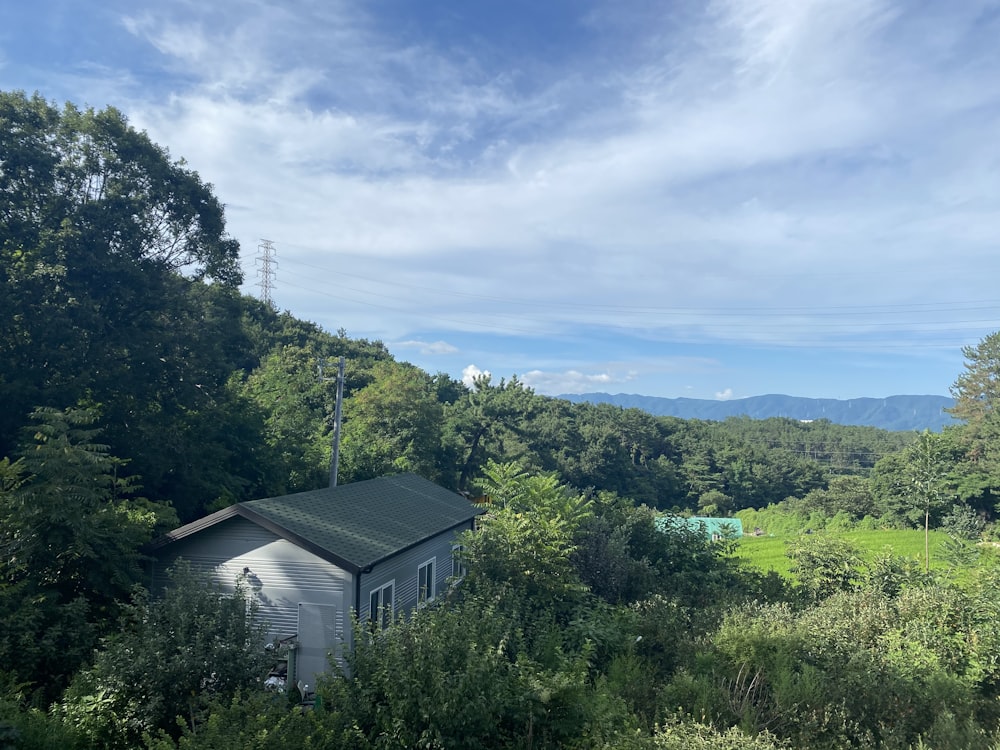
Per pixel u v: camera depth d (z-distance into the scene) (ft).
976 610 44.78
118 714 27.94
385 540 48.55
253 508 43.93
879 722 34.78
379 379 155.84
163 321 70.28
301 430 90.89
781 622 42.70
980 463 166.50
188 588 32.12
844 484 234.17
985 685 40.47
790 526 202.28
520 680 29.17
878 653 40.83
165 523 49.32
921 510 148.25
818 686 35.76
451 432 157.79
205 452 70.33
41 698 32.01
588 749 27.55
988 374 225.76
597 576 54.85
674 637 43.91
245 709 25.18
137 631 31.17
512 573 47.62
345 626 41.93
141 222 68.28
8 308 55.77
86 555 37.99
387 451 108.88
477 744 26.07
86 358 61.16
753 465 291.38
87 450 43.04
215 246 76.43
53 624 35.04
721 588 59.88
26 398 56.08
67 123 64.80
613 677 37.47
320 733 25.12
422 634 28.27
